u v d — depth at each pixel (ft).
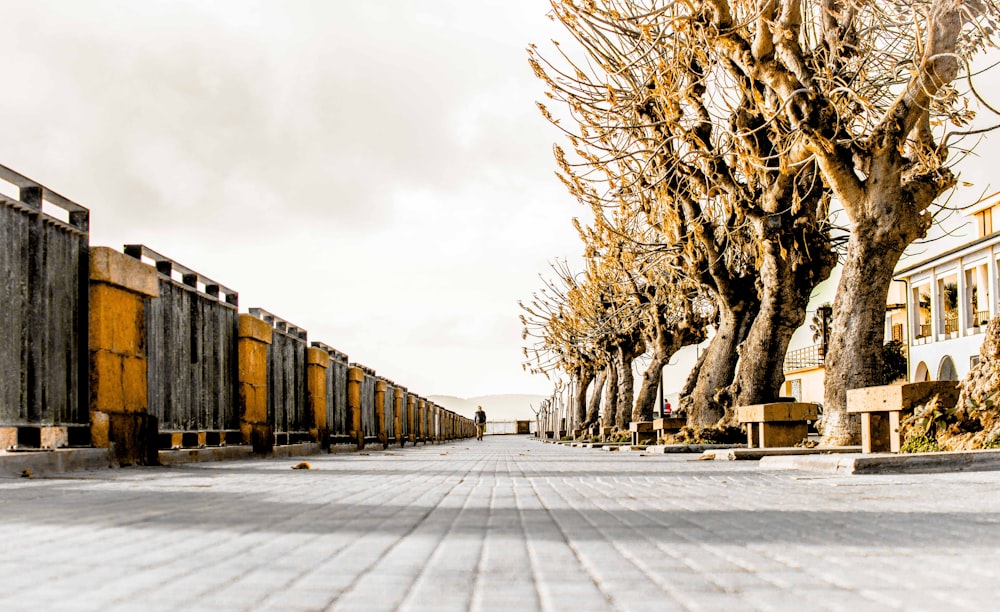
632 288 99.45
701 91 52.80
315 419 71.51
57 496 18.88
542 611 6.42
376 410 111.24
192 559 9.21
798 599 6.84
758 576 7.97
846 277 41.98
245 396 52.03
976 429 29.96
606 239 75.77
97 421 34.65
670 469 33.58
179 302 43.14
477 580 7.86
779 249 54.44
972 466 25.54
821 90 41.65
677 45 48.19
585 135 55.06
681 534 11.33
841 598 6.89
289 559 9.21
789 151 46.50
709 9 44.88
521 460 48.24
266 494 19.49
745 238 62.08
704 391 67.05
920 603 6.65
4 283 28.89
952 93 38.42
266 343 56.39
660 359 102.22
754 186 55.16
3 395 28.84
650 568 8.52
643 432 81.56
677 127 50.67
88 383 34.68
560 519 13.52
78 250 34.35
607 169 55.98
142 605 6.64
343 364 87.92
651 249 70.38
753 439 50.31
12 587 7.48
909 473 25.30
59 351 32.83
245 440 52.06
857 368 41.42
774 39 43.70
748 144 46.96
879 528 11.81
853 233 41.60
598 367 157.28
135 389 37.68
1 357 28.71
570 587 7.46
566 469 34.40
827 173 41.42
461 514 14.49
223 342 49.67
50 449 31.40
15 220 29.73
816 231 55.42
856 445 41.04
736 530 11.73
